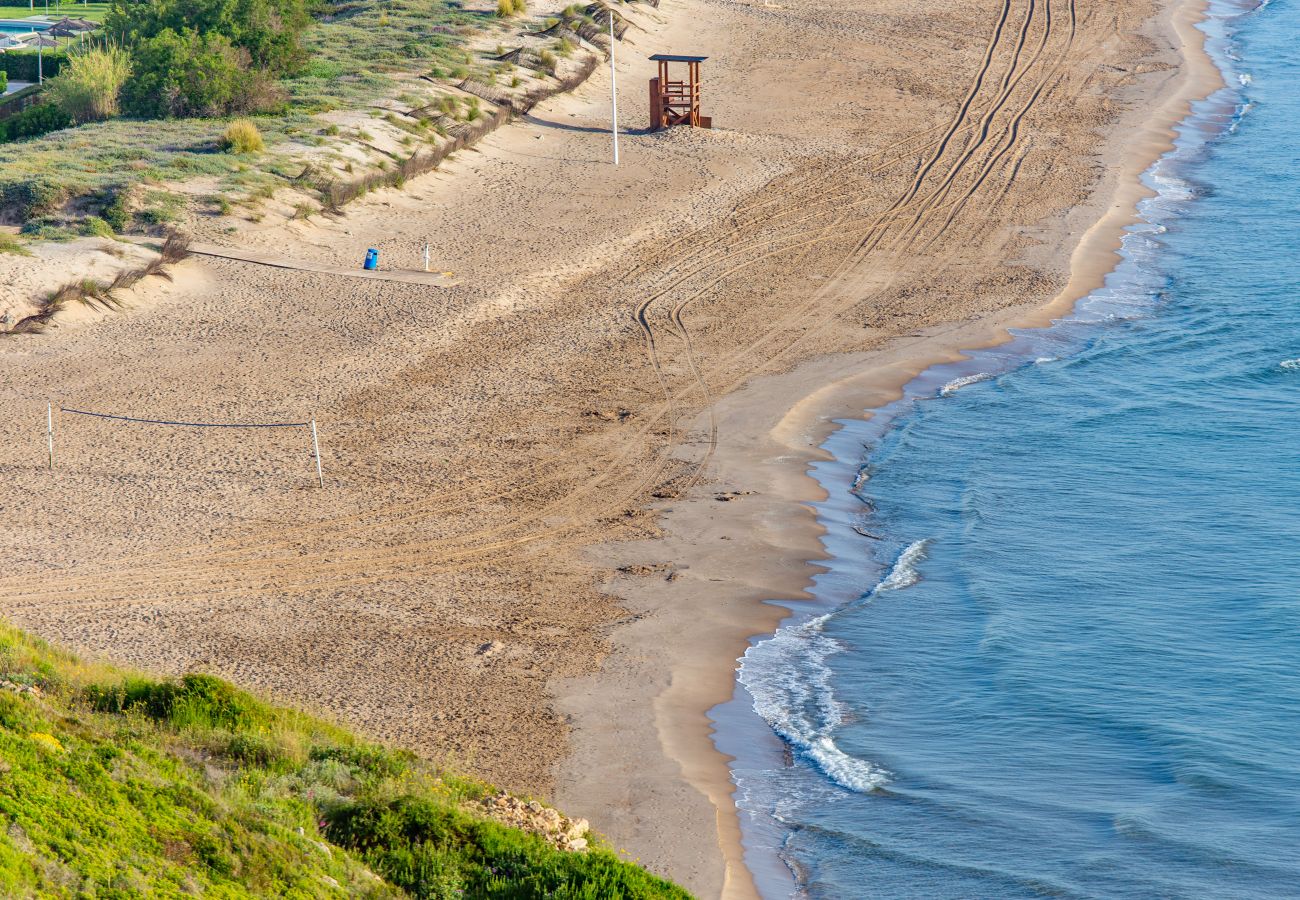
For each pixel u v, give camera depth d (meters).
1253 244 122.12
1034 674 57.56
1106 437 84.69
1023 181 139.38
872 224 126.50
